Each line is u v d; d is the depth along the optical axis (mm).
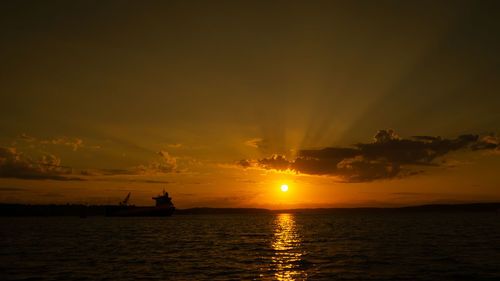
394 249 61500
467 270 40656
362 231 114938
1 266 45500
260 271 41219
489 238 81312
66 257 54000
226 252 60250
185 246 71375
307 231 120938
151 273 40094
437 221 198375
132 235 105500
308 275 38625
